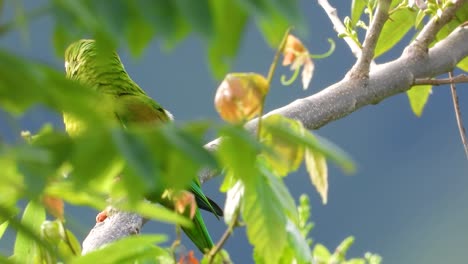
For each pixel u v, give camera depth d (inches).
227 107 221.3
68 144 137.9
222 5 130.8
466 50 417.1
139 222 348.5
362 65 389.7
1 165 133.4
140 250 209.9
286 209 238.1
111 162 137.8
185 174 140.1
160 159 139.1
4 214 146.2
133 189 137.6
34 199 135.4
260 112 221.9
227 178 238.5
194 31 127.9
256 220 233.1
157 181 137.4
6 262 147.0
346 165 157.2
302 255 247.9
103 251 195.3
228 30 131.4
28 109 133.3
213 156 141.3
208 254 245.4
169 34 128.3
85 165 137.1
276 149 202.8
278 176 234.4
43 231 222.2
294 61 243.6
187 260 231.0
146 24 129.2
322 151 160.1
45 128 140.3
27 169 133.2
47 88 133.3
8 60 129.6
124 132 139.3
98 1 127.7
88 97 137.9
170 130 141.5
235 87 220.8
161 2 128.3
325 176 221.9
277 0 132.1
